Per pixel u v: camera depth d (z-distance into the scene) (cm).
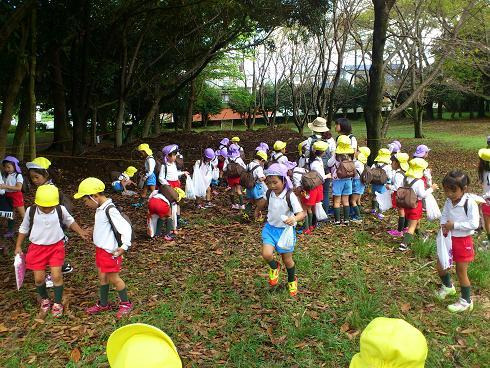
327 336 426
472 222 466
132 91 1898
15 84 970
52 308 488
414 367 157
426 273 586
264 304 499
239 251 683
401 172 745
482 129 3017
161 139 1727
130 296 527
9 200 741
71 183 1260
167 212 730
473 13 1608
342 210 907
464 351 406
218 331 444
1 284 574
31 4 905
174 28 1783
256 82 2820
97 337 439
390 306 491
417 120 2525
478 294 532
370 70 1220
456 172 478
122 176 1120
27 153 1548
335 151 817
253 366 382
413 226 685
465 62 1747
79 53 1620
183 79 2073
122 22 1650
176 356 167
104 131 2547
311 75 2294
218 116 4066
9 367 391
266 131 2005
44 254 482
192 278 571
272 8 1488
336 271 592
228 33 1852
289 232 505
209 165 982
